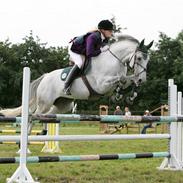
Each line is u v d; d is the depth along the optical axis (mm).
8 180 6867
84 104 46094
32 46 59375
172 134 8914
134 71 8547
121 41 8742
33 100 10344
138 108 51656
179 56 54969
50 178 7445
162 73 54125
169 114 9102
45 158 7098
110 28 8953
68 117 7438
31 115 7121
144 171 8531
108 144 16453
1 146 15188
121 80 8625
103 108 28766
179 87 53656
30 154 11906
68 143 16812
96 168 8938
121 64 8664
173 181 7340
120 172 8367
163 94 51438
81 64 8898
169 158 8898
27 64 58938
